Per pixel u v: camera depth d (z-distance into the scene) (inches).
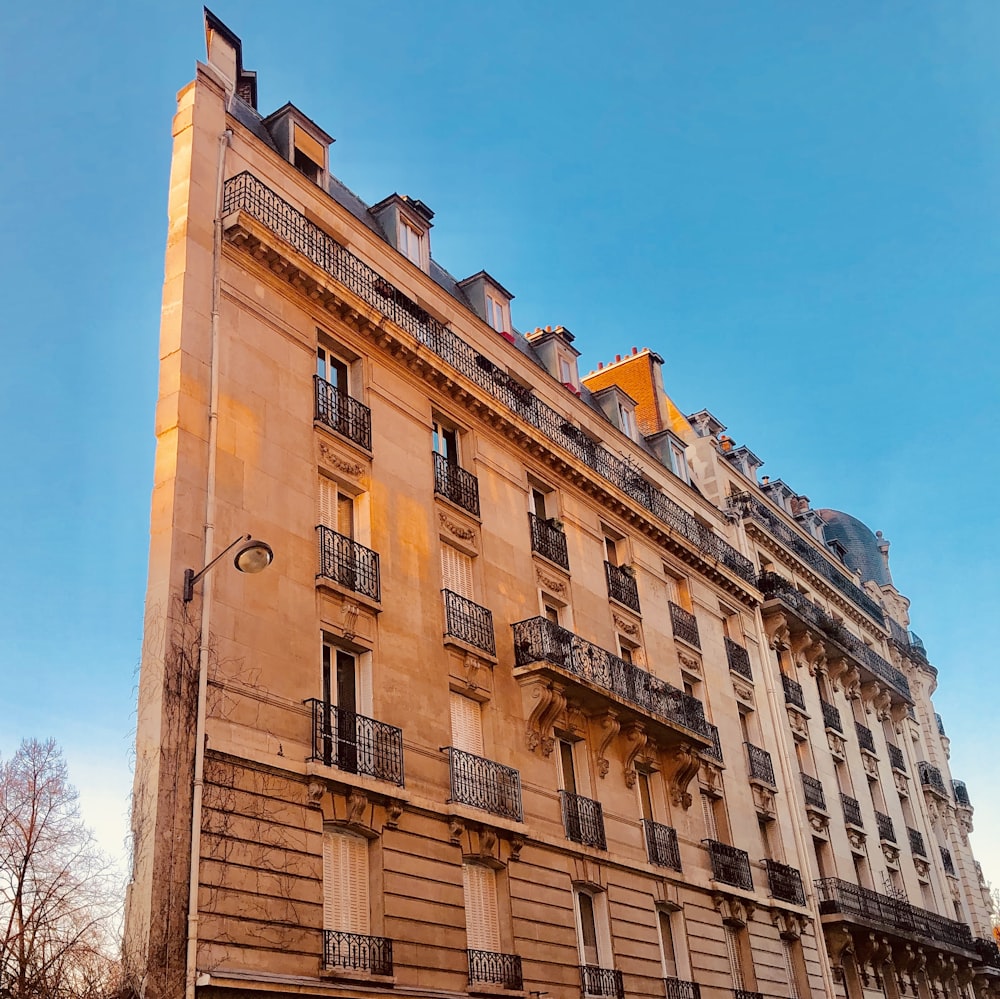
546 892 978.1
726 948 1247.5
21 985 719.7
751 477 2073.1
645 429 1785.2
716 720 1428.4
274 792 747.4
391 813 828.0
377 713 869.2
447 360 1112.2
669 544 1459.2
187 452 792.3
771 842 1477.6
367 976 751.1
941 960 1861.5
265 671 780.6
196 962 652.1
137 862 662.5
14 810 821.9
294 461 885.8
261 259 924.0
